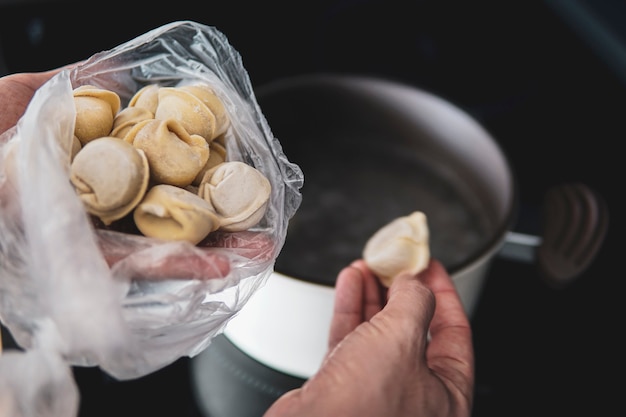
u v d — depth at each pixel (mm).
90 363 326
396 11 802
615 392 542
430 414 365
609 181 684
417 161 654
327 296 449
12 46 671
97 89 371
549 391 541
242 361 536
